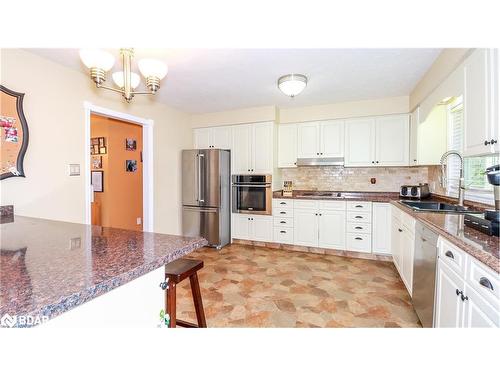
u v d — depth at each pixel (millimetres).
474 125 1719
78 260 887
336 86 3148
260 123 4137
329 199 3707
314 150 4074
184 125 4375
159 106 3801
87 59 1546
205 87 3174
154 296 944
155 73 1677
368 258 3570
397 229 2926
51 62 2361
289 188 4305
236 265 3289
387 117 3652
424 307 1838
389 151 3645
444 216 1959
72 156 2545
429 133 3088
